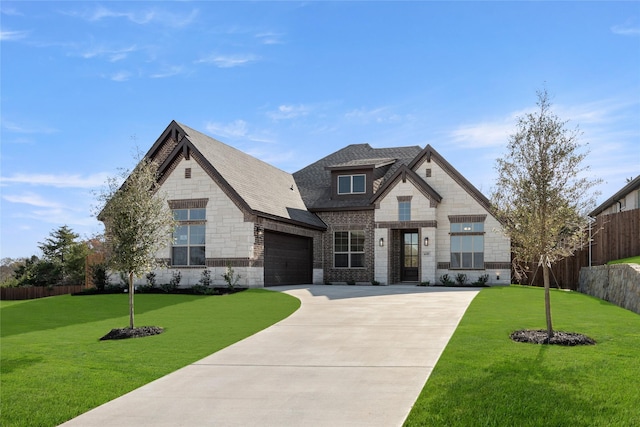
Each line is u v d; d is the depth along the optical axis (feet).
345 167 99.81
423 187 90.22
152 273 81.51
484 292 69.72
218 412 23.76
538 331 38.09
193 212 81.35
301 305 57.72
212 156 84.17
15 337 44.24
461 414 21.95
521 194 37.55
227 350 36.40
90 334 45.14
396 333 40.45
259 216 79.92
